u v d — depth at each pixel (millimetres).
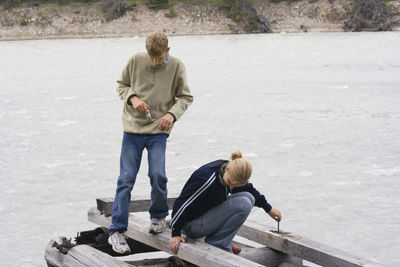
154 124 5922
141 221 6586
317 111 22438
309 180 12688
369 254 8695
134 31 100812
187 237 6008
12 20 101375
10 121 21000
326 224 9969
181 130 18750
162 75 5895
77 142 17109
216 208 5824
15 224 10188
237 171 5320
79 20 102625
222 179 5566
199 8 104125
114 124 20109
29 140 17531
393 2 104438
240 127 19203
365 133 17922
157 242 6168
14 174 13609
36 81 35344
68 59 53938
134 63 5902
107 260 5992
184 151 15609
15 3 105625
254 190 6133
